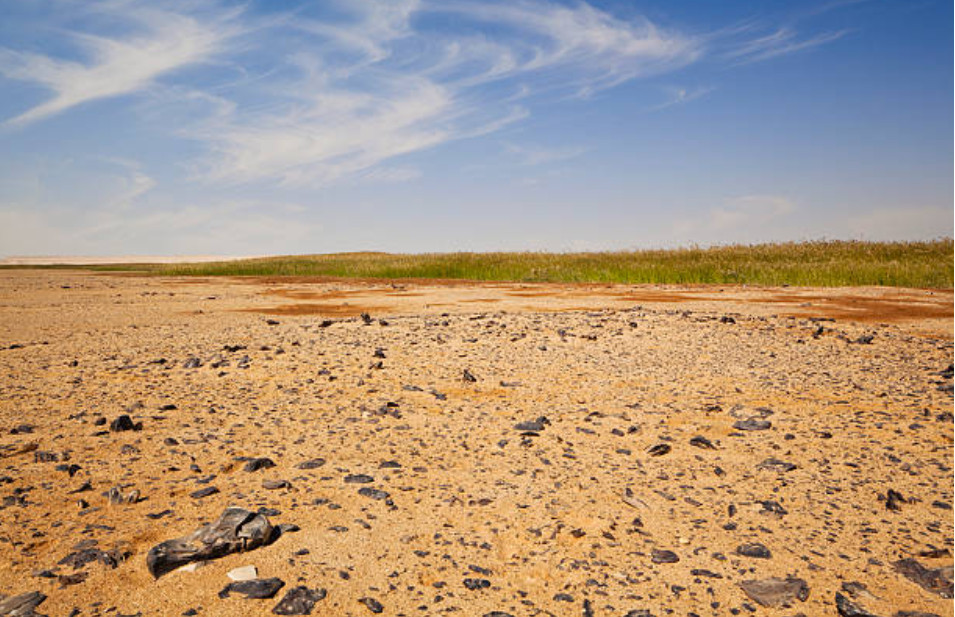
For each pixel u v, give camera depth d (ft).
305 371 17.92
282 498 9.02
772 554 7.50
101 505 8.73
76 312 35.88
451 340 23.44
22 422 12.71
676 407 14.16
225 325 28.91
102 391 15.51
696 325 27.04
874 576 7.02
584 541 7.80
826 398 14.96
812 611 6.37
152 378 17.04
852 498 9.14
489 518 8.43
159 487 9.37
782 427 12.63
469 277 79.71
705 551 7.57
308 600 6.39
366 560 7.29
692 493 9.33
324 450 11.14
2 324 29.66
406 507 8.75
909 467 10.34
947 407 13.97
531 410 13.93
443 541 7.77
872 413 13.58
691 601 6.52
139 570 7.02
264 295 50.55
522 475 10.02
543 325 27.12
